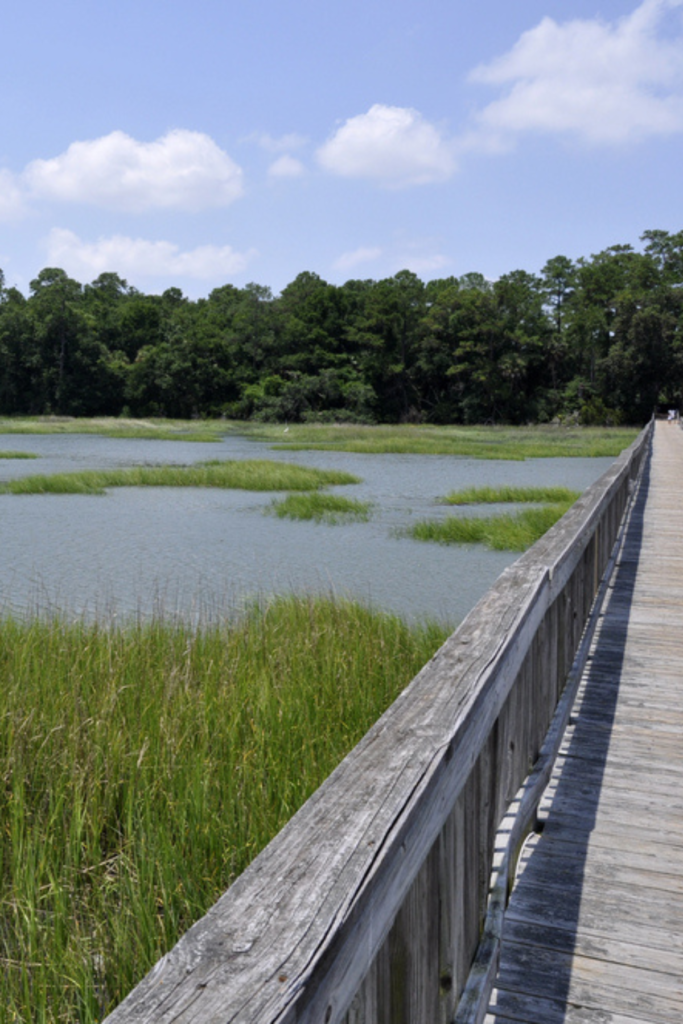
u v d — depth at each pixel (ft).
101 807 13.29
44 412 319.06
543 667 12.19
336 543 51.83
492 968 7.47
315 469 97.25
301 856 3.92
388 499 76.33
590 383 318.04
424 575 42.09
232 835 12.23
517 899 9.45
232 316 397.39
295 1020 2.94
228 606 32.86
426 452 155.53
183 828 12.23
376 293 339.57
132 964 9.63
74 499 73.97
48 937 10.32
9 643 21.85
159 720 15.69
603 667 18.17
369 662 20.17
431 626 26.18
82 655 20.39
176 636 23.38
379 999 4.62
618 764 13.15
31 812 13.35
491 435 224.74
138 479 86.84
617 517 31.01
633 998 7.79
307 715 16.30
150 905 10.50
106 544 50.78
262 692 17.25
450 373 317.22
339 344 366.22
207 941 3.23
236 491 81.82
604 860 10.29
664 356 305.12
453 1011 6.47
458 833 6.53
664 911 9.20
